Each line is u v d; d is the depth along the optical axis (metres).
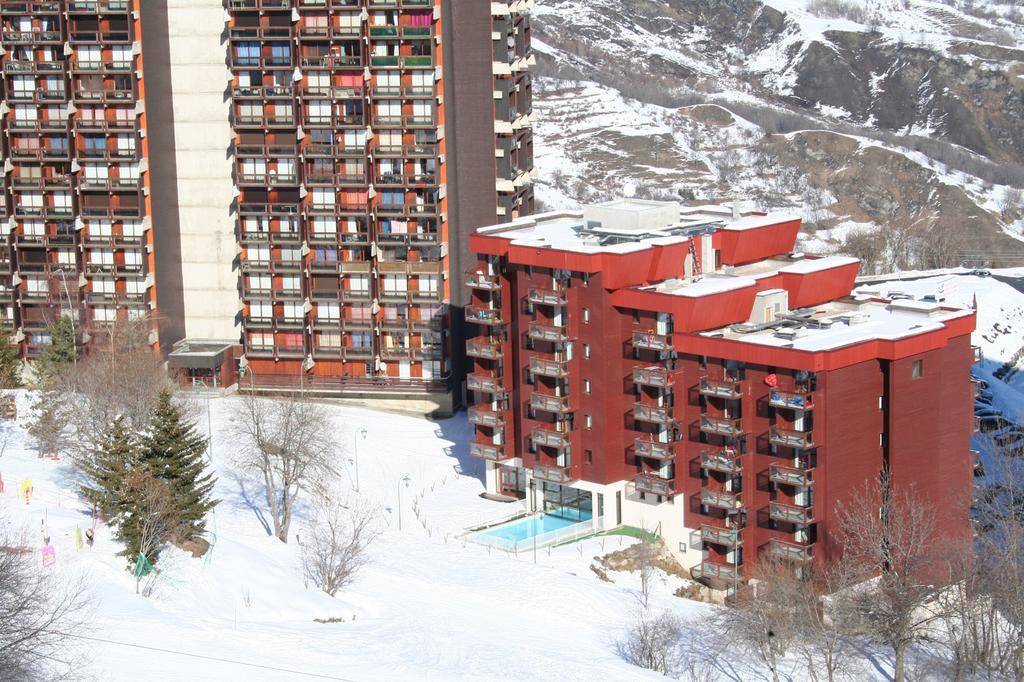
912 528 152.12
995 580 153.38
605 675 139.62
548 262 178.88
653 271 177.25
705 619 157.38
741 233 186.00
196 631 137.88
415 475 196.50
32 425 184.75
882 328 166.88
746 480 164.50
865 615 149.50
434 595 161.25
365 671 134.00
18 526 151.88
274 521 171.12
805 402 156.25
